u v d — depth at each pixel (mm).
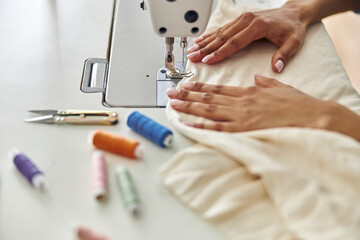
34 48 948
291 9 987
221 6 1055
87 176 606
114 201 562
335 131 633
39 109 760
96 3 1156
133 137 689
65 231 520
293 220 506
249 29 888
